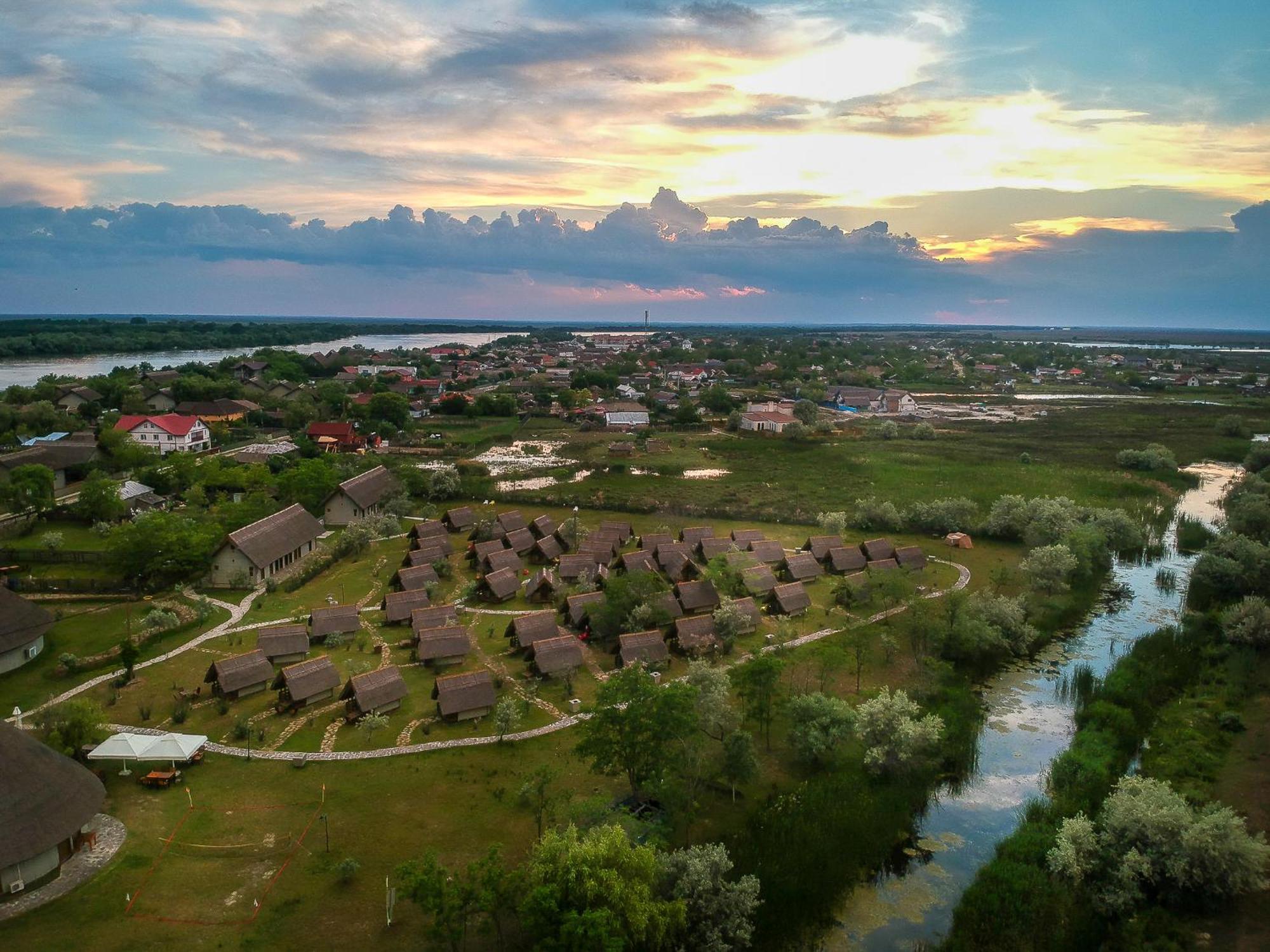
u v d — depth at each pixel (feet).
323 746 190.90
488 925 129.49
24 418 576.61
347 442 574.56
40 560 317.42
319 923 134.21
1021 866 155.02
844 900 153.89
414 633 251.19
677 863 139.13
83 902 137.49
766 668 197.98
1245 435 645.51
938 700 219.00
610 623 251.19
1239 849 145.07
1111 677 233.76
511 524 362.94
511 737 196.65
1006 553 356.18
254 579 299.38
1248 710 217.97
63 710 182.09
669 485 479.41
